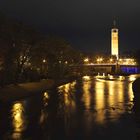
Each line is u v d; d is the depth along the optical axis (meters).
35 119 47.72
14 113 54.16
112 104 68.12
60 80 155.62
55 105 65.69
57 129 39.72
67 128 40.50
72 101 73.75
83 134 37.09
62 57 185.62
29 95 87.38
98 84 144.88
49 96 86.06
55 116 50.72
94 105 66.19
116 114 53.56
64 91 103.69
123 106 64.56
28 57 120.38
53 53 153.38
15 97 80.06
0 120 46.97
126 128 41.03
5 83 99.62
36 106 63.94
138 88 108.19
